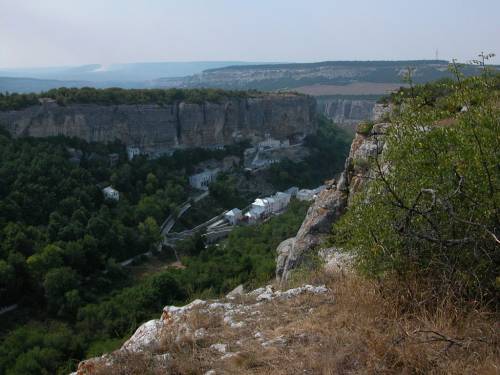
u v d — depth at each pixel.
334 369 5.15
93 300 37.03
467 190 6.25
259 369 5.50
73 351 26.58
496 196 5.98
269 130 102.50
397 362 5.05
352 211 7.93
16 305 35.53
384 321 6.14
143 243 51.41
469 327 5.52
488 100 6.60
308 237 17.69
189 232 62.25
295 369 5.32
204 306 8.36
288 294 8.34
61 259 39.91
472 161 6.20
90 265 42.91
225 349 6.23
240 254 42.19
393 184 7.04
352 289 7.27
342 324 6.32
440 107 7.30
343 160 105.75
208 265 37.59
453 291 6.12
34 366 24.16
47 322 33.50
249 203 78.00
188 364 5.79
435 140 6.75
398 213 6.77
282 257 20.83
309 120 109.56
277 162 94.50
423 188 6.25
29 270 37.19
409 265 6.71
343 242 8.90
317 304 7.52
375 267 7.07
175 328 7.32
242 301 8.52
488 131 6.20
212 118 90.88
